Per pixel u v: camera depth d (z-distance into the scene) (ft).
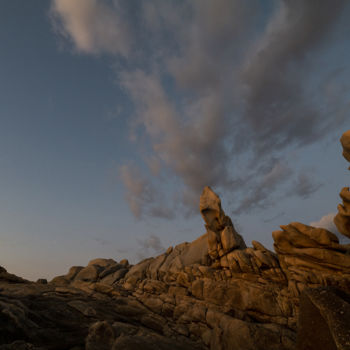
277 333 43.32
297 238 50.80
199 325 52.90
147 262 89.76
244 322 45.62
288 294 52.85
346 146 34.96
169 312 60.59
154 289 71.31
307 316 20.54
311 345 18.74
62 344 34.22
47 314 44.68
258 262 59.31
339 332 16.43
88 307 52.26
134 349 30.50
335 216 41.78
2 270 71.61
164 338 42.73
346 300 20.26
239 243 68.64
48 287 67.00
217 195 76.13
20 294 55.88
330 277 44.75
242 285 59.26
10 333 33.37
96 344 33.22
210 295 61.11
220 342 43.93
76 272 98.73
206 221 73.77
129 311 60.34
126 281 81.41
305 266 49.88
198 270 69.82
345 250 46.37
